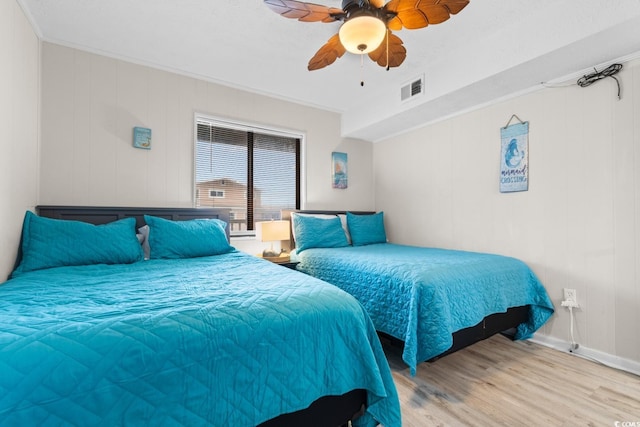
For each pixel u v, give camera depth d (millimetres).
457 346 1881
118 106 2557
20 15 1862
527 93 2514
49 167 2277
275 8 1565
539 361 2094
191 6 1958
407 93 2957
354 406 1216
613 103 2051
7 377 691
